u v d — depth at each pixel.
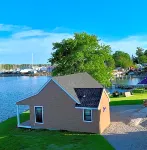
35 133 28.72
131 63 168.50
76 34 58.12
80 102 28.52
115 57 169.62
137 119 31.78
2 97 70.44
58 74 57.72
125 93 54.47
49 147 23.53
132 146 22.84
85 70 54.28
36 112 30.83
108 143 24.02
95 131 27.69
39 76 192.50
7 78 178.50
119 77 132.00
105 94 29.81
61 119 29.48
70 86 30.88
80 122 28.47
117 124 30.66
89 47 56.78
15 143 25.14
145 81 36.81
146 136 25.47
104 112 29.17
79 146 23.53
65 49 58.03
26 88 97.94
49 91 29.84
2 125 33.44
